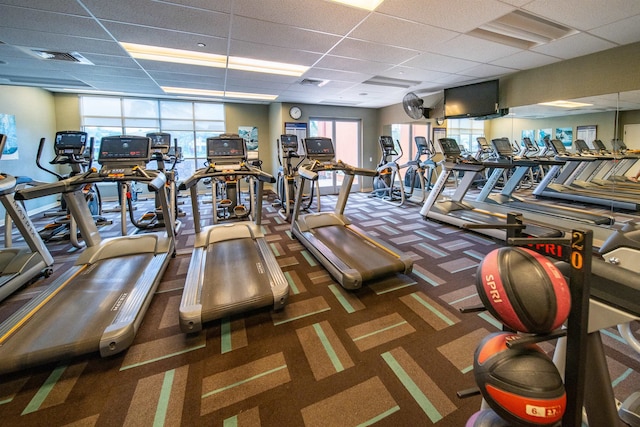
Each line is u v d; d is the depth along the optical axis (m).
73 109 6.86
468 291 2.60
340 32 3.17
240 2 2.54
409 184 7.83
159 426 1.36
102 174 2.87
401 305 2.38
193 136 7.94
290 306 2.38
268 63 4.30
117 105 7.17
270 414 1.41
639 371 1.62
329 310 2.32
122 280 2.38
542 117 4.72
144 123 7.44
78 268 2.61
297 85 5.63
